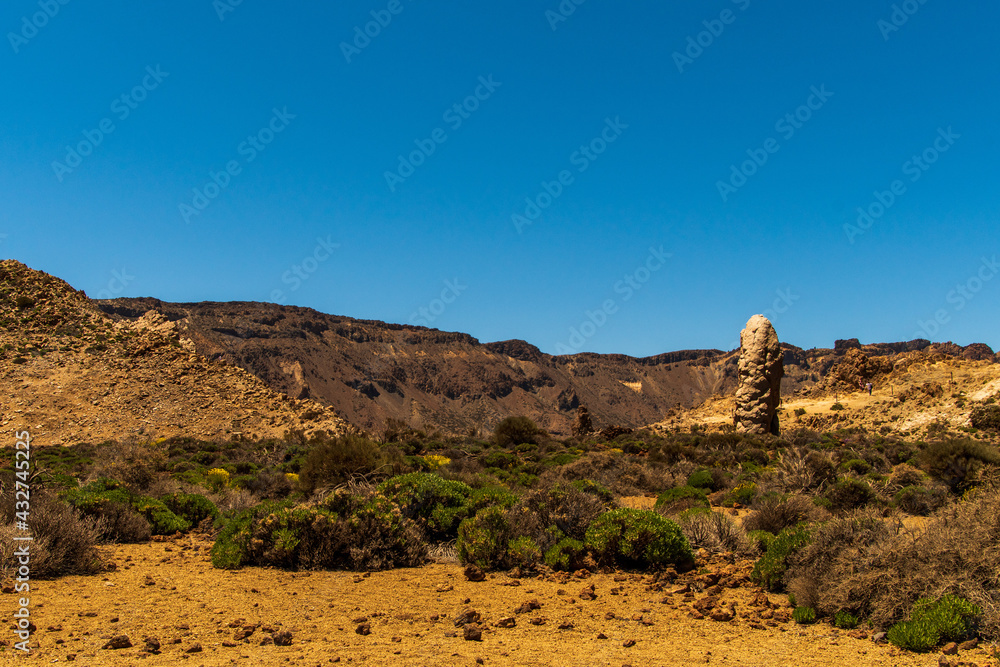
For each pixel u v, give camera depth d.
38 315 64.19
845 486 16.23
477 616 8.52
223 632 7.87
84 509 13.50
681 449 32.28
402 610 8.94
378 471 18.56
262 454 33.53
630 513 11.54
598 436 50.66
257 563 11.52
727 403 80.00
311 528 11.45
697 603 9.01
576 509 12.38
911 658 7.12
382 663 6.93
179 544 13.37
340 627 8.16
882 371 69.38
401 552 11.68
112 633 7.70
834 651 7.40
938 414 49.91
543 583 10.45
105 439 47.72
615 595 9.77
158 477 21.14
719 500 19.17
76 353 58.88
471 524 11.59
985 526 8.62
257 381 59.94
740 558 12.10
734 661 7.10
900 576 8.38
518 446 39.53
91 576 10.41
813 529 10.41
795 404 69.25
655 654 7.31
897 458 30.06
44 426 48.84
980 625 7.50
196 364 60.12
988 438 41.84
